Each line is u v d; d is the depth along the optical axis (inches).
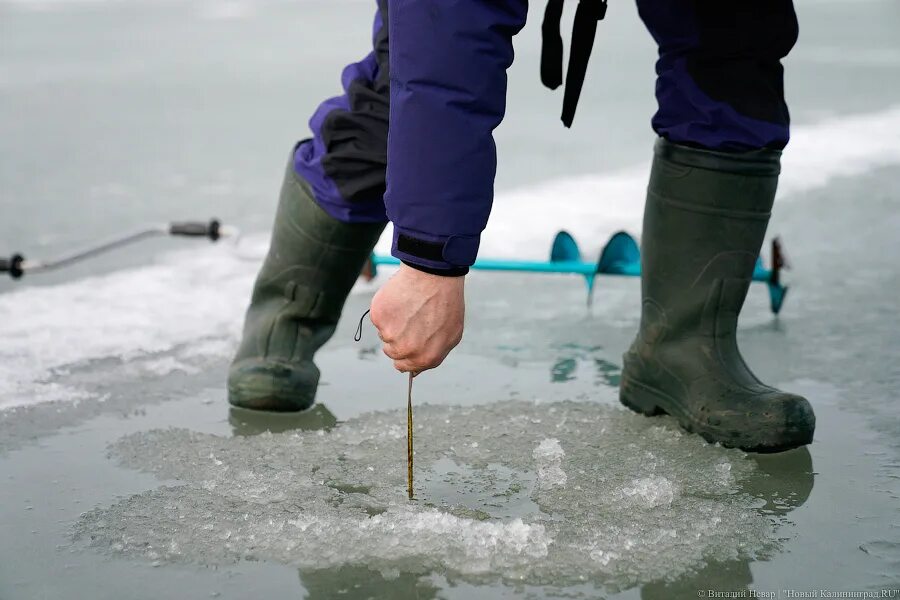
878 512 76.3
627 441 89.4
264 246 151.9
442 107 64.7
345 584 65.8
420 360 71.0
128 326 118.6
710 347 91.2
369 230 95.3
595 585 65.7
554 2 76.9
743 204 88.2
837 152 221.9
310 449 87.1
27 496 78.4
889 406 97.8
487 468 83.7
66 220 166.9
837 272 143.9
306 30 479.5
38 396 98.5
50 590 65.1
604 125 259.6
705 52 86.1
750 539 71.6
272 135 245.1
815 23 540.1
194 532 72.2
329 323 100.3
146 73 342.3
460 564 67.9
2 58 377.7
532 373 108.7
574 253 128.6
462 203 66.5
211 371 107.1
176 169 207.9
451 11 63.6
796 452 87.5
